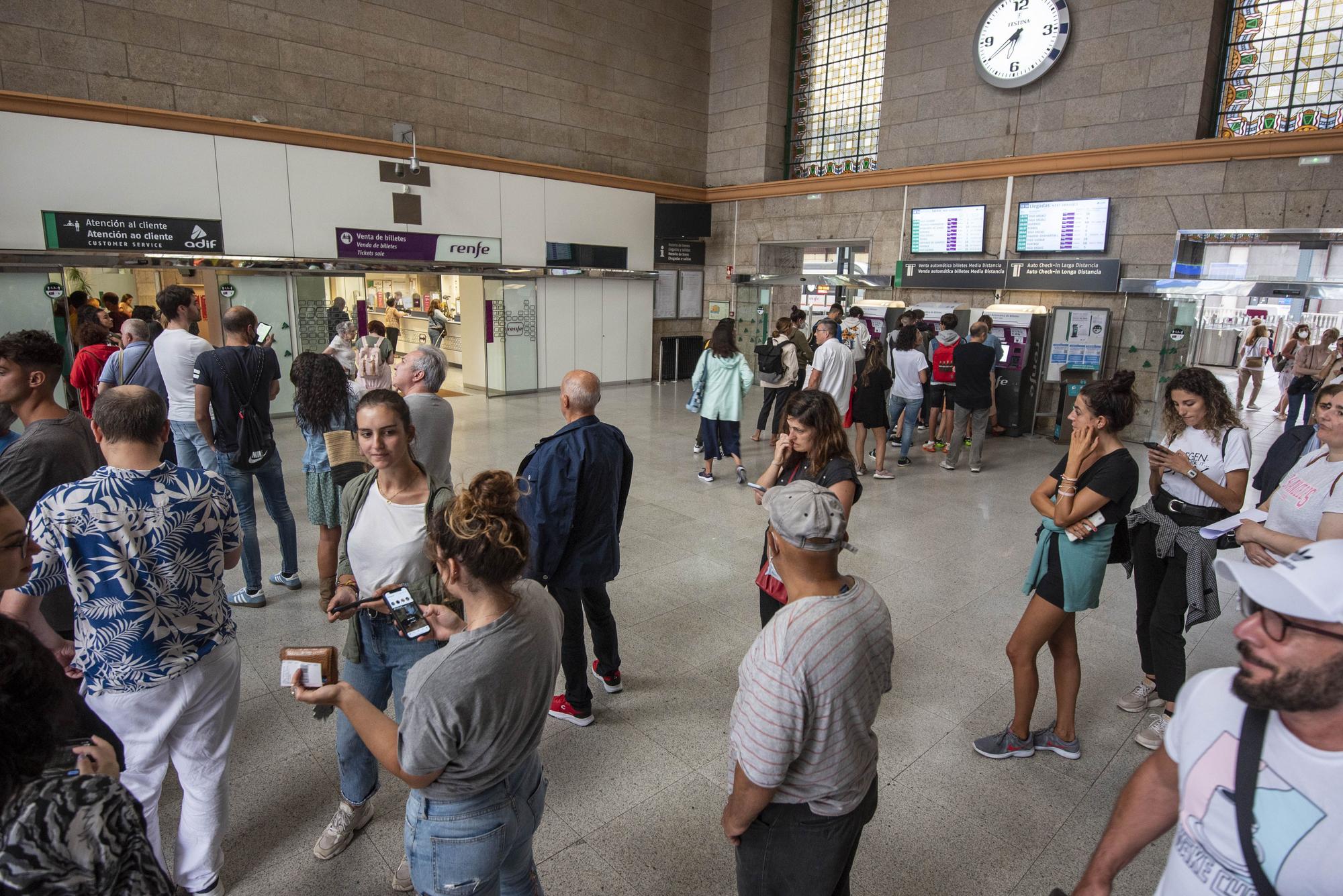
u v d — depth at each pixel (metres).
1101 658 3.83
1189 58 8.61
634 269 13.45
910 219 11.23
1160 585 3.18
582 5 12.11
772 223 13.28
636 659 3.73
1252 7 8.55
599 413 10.76
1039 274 9.87
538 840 2.49
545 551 2.80
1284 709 0.99
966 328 10.30
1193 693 1.21
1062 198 9.67
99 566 1.80
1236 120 8.80
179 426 4.52
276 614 4.05
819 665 1.42
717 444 7.12
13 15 7.56
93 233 8.12
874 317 11.25
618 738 3.07
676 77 13.51
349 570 2.32
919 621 4.20
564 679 3.38
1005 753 2.97
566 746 3.01
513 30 11.39
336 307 10.10
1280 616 1.00
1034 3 9.55
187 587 1.93
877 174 11.39
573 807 2.66
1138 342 9.26
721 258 14.29
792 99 13.33
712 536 5.59
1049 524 2.80
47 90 7.83
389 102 10.29
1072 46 9.43
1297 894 1.01
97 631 1.84
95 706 1.89
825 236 12.48
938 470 7.80
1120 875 2.41
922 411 10.16
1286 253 8.25
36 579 1.78
